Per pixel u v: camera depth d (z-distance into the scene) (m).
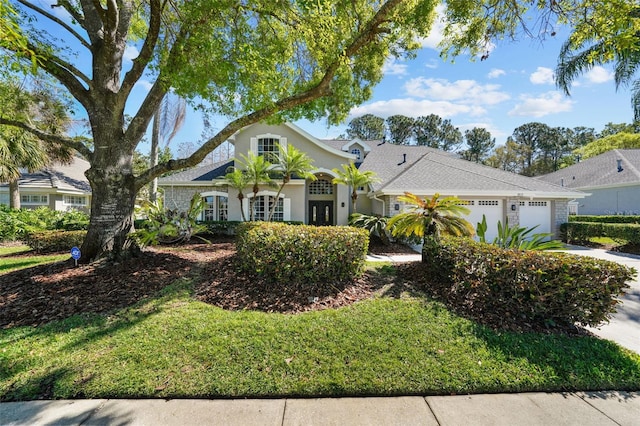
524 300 4.50
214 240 13.18
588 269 4.15
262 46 6.79
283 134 17.45
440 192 13.53
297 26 6.55
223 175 17.12
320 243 5.79
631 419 2.76
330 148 17.53
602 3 5.09
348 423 2.68
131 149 7.34
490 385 3.16
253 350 3.68
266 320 4.42
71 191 20.05
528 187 14.62
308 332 4.08
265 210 16.91
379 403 2.95
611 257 11.26
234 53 6.02
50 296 5.26
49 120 9.38
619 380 3.29
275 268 5.68
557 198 15.01
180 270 6.77
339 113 9.18
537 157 52.97
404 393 3.07
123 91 6.91
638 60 10.09
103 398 3.00
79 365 3.43
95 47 6.88
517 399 3.03
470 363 3.48
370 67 8.66
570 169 26.67
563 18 5.84
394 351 3.68
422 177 14.62
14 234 13.30
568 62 11.32
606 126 41.41
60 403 2.93
